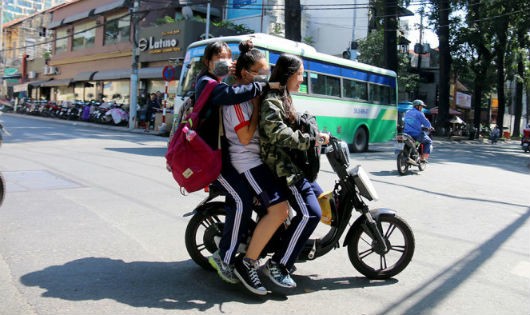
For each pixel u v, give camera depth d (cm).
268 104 327
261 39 1168
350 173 377
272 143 328
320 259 441
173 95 2406
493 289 382
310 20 3122
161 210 586
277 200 341
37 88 3984
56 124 2316
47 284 349
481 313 335
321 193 382
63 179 757
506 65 3625
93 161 969
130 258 415
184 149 332
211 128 341
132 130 2111
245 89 323
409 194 787
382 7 2512
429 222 600
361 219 386
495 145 2941
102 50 3094
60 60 3597
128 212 570
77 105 2772
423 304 347
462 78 3753
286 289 365
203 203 380
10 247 426
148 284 360
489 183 959
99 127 2277
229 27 2577
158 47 2523
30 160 942
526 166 1438
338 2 3042
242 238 364
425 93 3788
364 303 344
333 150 377
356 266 390
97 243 449
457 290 377
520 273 422
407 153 1016
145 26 2769
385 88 1684
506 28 3014
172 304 328
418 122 1039
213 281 374
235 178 344
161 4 2716
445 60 2927
